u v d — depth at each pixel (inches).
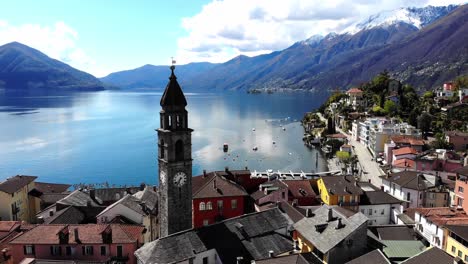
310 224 2598.4
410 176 4436.5
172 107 2487.7
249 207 3772.1
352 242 2340.1
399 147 6540.4
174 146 2517.2
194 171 7317.9
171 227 2591.0
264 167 7613.2
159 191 2699.3
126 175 7037.4
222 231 2479.1
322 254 2325.3
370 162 7101.4
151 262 2202.3
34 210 4175.7
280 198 3759.8
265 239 2524.6
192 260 2281.0
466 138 6658.5
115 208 3193.9
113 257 2667.3
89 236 2701.8
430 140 7229.3
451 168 5137.8
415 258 2119.8
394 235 2901.1
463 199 3663.9
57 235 2691.9
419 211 3358.8
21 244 2632.9
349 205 3892.7
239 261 2183.8
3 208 3742.6
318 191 4296.3
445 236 2856.8
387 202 3937.0
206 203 3545.8
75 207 3388.3
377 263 2038.6
